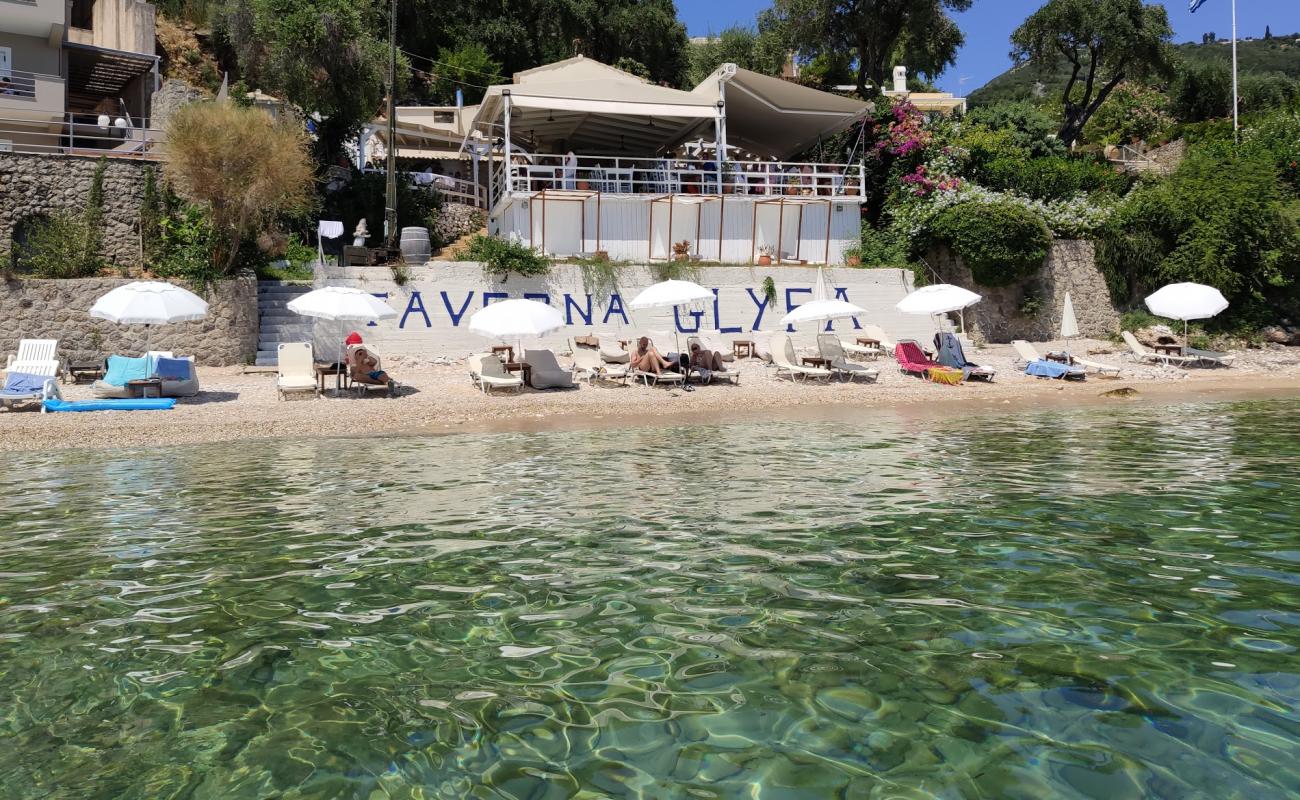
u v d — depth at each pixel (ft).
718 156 86.94
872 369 71.56
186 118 68.85
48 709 12.59
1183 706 12.32
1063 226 89.71
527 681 13.46
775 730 11.78
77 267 69.10
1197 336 86.58
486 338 75.31
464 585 18.34
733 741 11.48
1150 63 134.72
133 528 23.95
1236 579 18.21
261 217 73.46
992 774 10.56
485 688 13.24
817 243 89.61
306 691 13.19
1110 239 90.84
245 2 104.68
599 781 10.51
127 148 90.38
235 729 11.96
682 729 11.83
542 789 10.32
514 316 55.93
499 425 48.32
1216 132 130.41
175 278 67.05
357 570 19.57
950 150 98.78
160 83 114.52
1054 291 88.58
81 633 15.66
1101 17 131.75
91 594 17.97
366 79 96.94
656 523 23.94
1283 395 60.03
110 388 56.08
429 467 34.40
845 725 11.91
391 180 83.30
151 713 12.47
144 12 112.06
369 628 15.84
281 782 10.53
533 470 33.47
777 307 82.38
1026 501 26.48
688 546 21.35
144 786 10.46
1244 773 10.52
